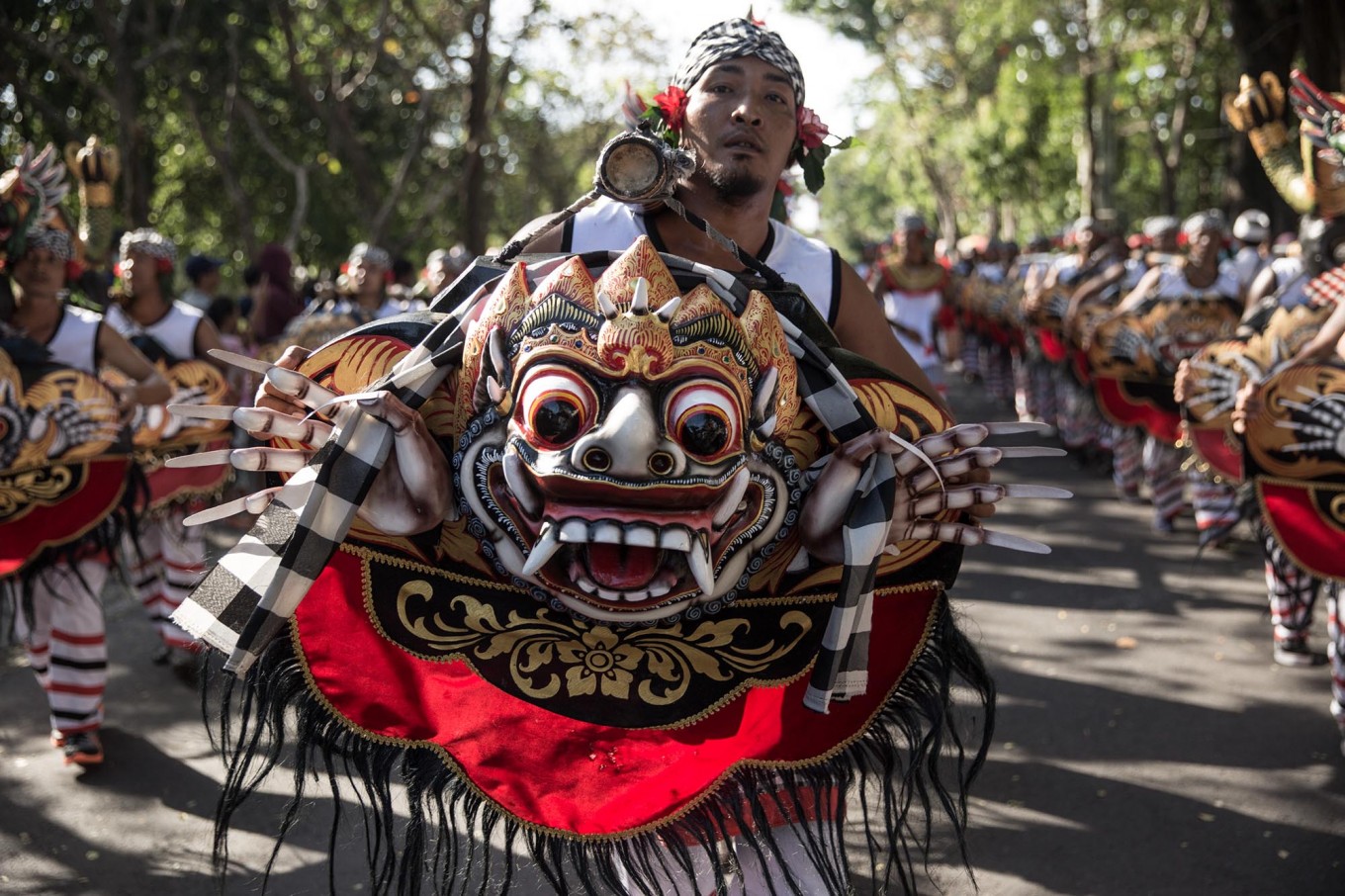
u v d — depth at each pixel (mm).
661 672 2242
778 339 2051
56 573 4758
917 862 3951
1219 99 29203
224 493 6352
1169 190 28594
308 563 2012
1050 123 35844
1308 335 5320
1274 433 4758
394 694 2184
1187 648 6227
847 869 2381
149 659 6270
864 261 21203
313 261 23094
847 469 2123
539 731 2223
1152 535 8828
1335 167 5074
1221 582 7523
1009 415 16469
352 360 2141
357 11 19000
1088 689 5602
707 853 2266
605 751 2238
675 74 2428
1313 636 6387
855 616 2125
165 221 23906
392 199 16719
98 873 3988
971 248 22078
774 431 2064
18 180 4676
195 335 6191
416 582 2186
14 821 4387
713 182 2359
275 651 2139
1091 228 12383
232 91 16844
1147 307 8844
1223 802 4402
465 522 2123
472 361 2027
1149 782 4574
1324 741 4973
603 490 1925
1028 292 14031
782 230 2516
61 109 18375
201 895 3842
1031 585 7480
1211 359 5621
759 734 2283
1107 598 7180
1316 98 5012
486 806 2193
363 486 2020
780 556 2230
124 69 14523
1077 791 4492
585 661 2225
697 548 1984
